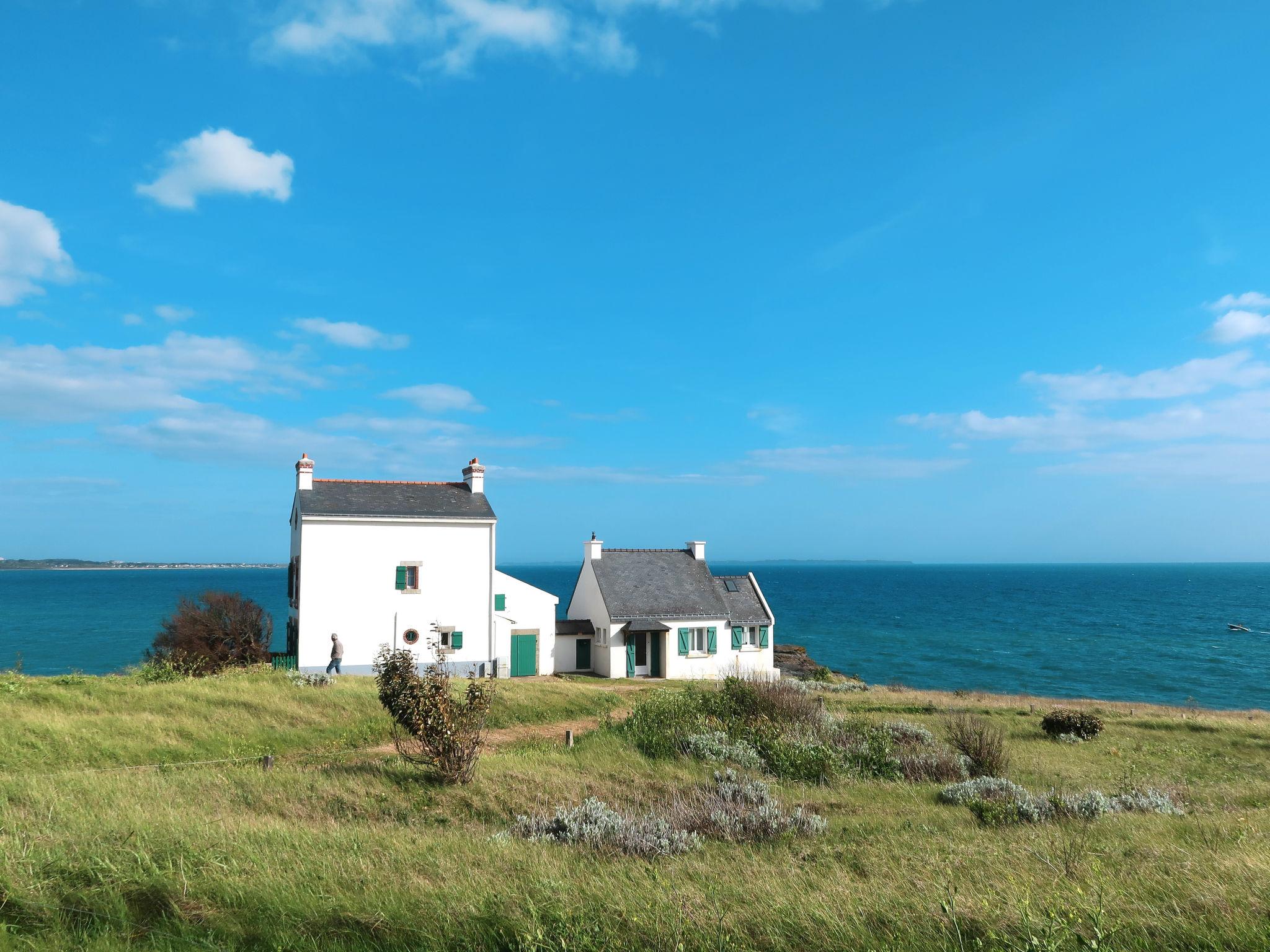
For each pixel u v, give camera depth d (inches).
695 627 1752.0
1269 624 4215.1
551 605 1622.8
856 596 6934.1
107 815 414.9
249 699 904.9
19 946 240.7
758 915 259.9
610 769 656.4
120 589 7691.9
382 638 1406.3
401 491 1526.8
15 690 856.9
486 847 382.9
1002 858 353.4
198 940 248.7
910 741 856.3
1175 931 231.3
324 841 375.9
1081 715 1051.3
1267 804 603.2
